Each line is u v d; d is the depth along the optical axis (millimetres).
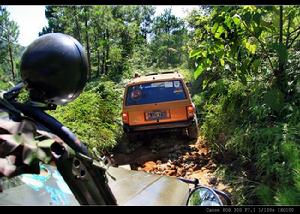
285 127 3934
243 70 4609
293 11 4137
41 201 1189
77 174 1226
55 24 5469
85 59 1479
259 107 4477
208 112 6285
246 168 4410
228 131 5270
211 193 1812
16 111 1164
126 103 7621
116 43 12852
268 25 4195
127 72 15102
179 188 2268
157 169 6105
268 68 4855
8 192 1156
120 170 2582
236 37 4312
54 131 1280
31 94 1379
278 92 4199
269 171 3596
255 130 4348
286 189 3105
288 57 4574
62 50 1387
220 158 5547
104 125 7547
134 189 2166
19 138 1022
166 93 7543
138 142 7984
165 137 8031
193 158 6223
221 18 4141
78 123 6539
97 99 8125
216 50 4285
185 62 13250
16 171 979
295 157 3375
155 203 1955
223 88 5613
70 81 1406
